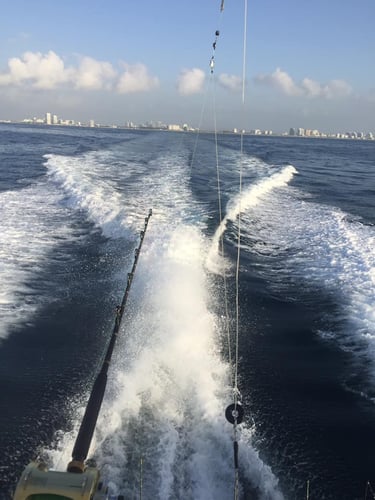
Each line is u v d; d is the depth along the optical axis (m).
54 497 2.41
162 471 4.92
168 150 39.75
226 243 13.28
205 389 6.27
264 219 16.58
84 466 2.80
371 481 5.23
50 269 11.01
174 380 6.43
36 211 16.45
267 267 11.74
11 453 5.37
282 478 5.17
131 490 4.68
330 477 5.25
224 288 10.21
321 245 13.37
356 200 21.36
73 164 27.42
